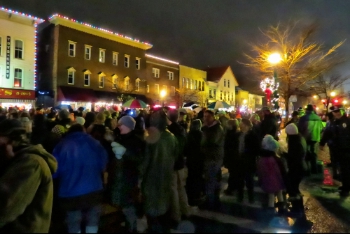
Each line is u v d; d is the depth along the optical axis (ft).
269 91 52.85
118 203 15.37
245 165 22.40
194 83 154.71
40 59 100.68
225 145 23.45
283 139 50.47
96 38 107.86
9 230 11.14
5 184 11.11
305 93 76.18
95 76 107.55
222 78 176.14
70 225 11.78
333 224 17.47
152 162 15.37
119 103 108.37
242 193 22.59
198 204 20.88
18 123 12.34
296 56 54.90
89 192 11.95
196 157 21.09
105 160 12.85
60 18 95.45
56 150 12.25
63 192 11.82
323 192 24.14
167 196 15.58
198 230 16.37
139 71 124.36
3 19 82.43
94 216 12.26
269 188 19.02
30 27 88.63
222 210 19.80
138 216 18.06
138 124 22.47
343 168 24.02
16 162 11.54
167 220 17.12
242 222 17.66
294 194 21.57
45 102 95.40
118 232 15.78
